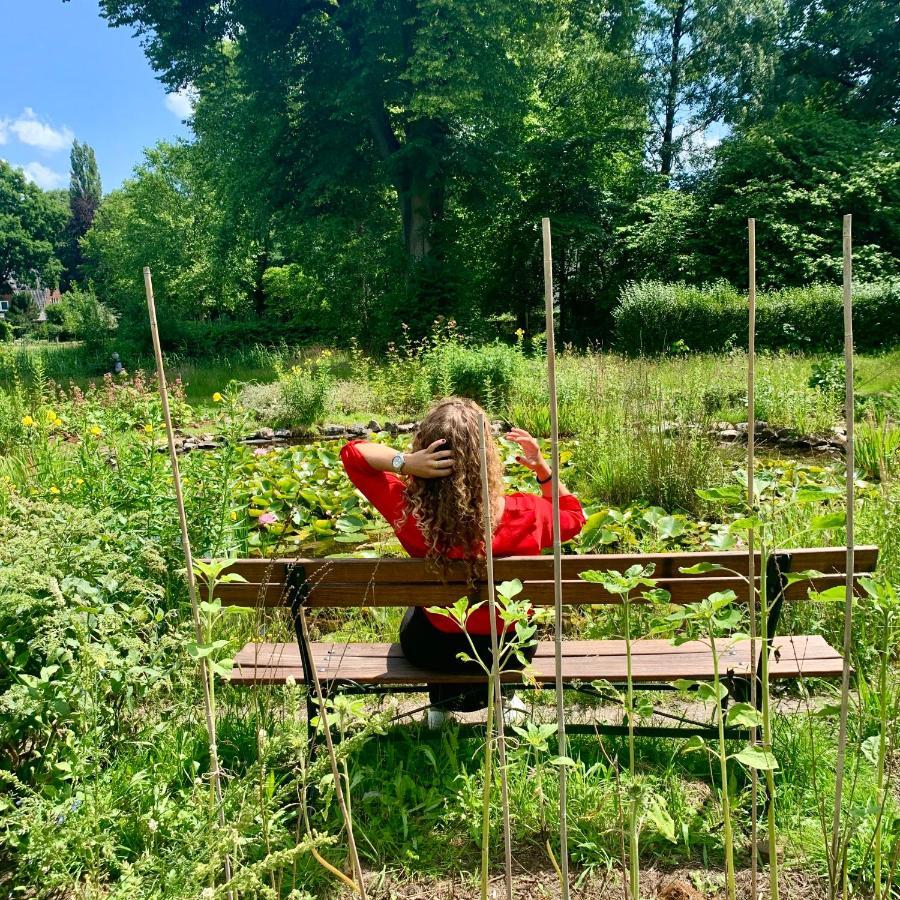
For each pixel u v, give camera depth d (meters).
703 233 19.56
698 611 1.57
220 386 14.12
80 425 4.84
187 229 30.03
